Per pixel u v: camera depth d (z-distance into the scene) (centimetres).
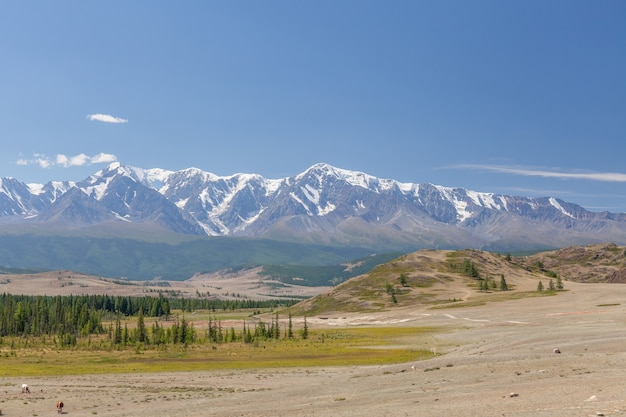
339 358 13500
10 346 19838
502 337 14425
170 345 18500
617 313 18275
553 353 9156
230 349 16925
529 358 8750
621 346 9419
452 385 6919
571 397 5125
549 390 5669
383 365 11762
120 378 11131
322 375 10375
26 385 9450
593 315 18575
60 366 13588
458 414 4950
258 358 14300
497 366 8150
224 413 6600
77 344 19625
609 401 4706
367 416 5359
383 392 7019
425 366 9338
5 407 8125
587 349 9469
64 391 9550
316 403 6731
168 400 8244
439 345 15275
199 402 7794
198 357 15038
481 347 12444
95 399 8619
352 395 7088
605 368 6919
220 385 9675
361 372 9912
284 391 8181
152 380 10700
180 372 11944
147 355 15962
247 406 7056
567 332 12900
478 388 6425
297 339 19662
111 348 18138
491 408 5062
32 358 15775
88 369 12850
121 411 7506
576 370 6944
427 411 5284
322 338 19250
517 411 4766
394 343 16738
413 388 7050
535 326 16900
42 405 8231
